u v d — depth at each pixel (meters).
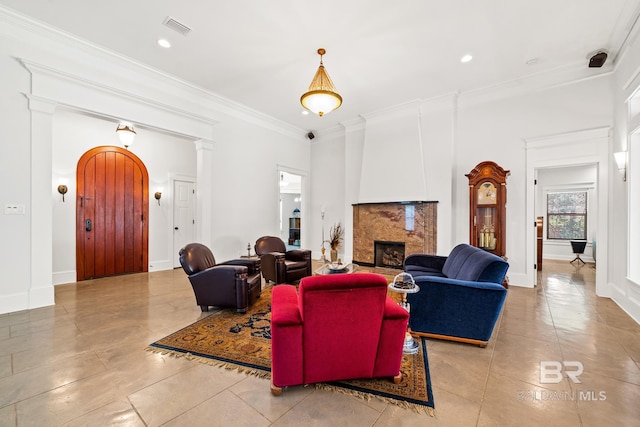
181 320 2.97
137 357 2.20
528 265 4.43
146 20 3.07
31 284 3.26
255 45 3.52
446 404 1.68
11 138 3.10
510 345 2.44
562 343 2.47
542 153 4.33
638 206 3.24
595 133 3.91
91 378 1.91
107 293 4.02
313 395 1.76
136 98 4.03
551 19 3.05
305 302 1.66
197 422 1.52
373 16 3.01
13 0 2.76
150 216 5.75
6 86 3.05
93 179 5.02
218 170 5.24
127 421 1.53
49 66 3.27
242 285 3.13
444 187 5.05
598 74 3.88
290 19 3.05
